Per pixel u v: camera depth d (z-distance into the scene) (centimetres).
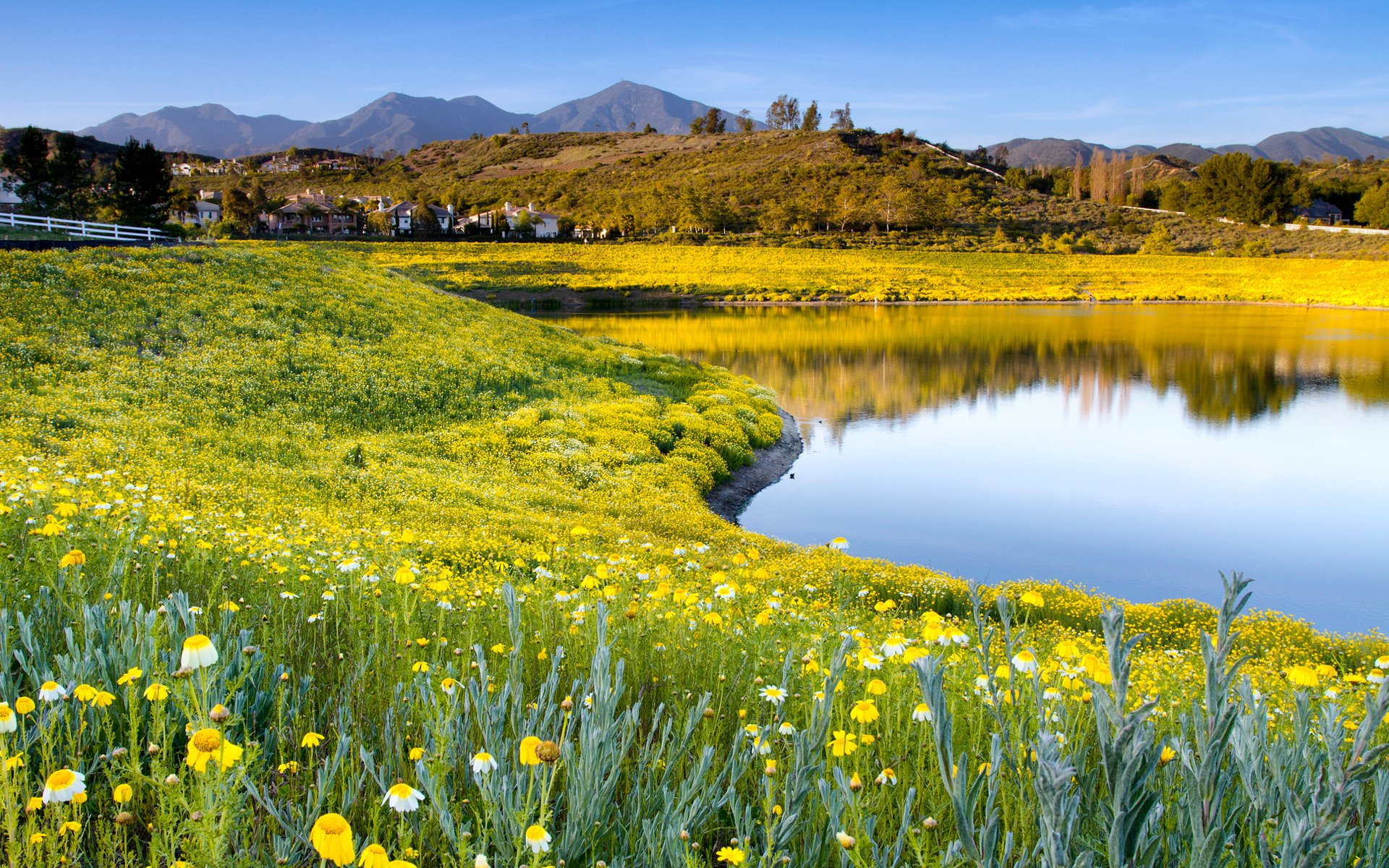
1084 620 1307
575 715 326
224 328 3098
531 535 1587
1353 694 464
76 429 1931
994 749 191
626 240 14750
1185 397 4634
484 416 2916
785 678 370
